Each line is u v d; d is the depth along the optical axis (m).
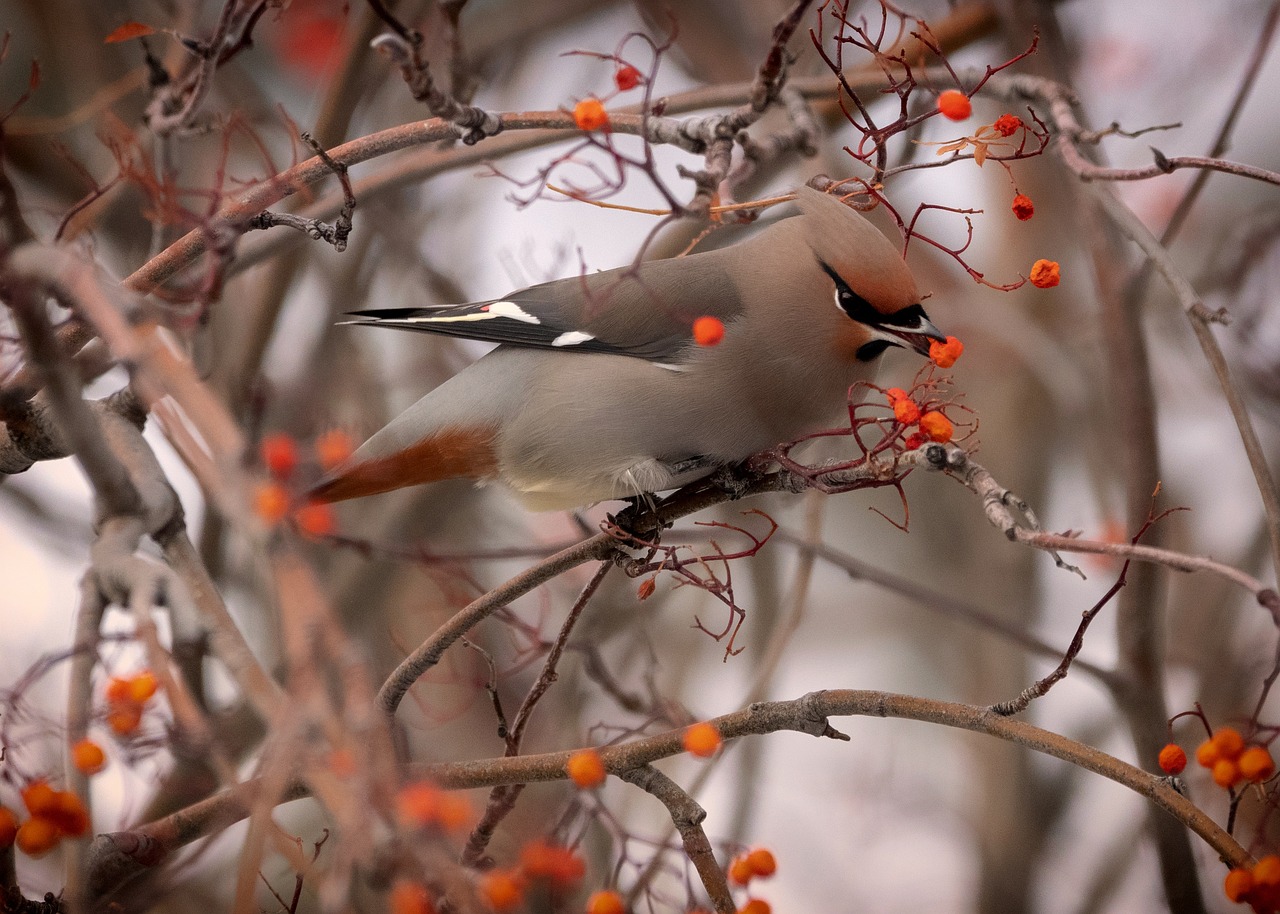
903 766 14.41
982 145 7.20
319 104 11.59
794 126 8.82
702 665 13.61
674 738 6.79
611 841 10.26
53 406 6.00
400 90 12.27
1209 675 11.88
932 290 14.37
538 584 7.44
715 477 9.26
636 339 9.05
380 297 13.22
